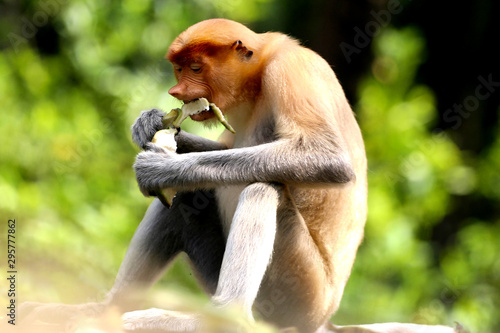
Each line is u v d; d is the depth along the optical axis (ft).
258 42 27.94
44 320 27.76
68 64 55.57
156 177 25.73
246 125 28.63
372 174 57.31
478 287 57.11
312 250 26.73
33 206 43.42
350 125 28.04
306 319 27.55
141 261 28.73
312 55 27.40
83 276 39.24
